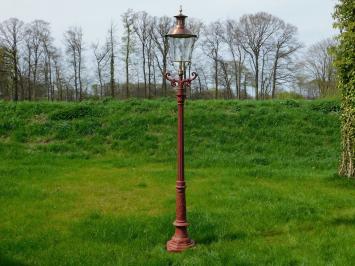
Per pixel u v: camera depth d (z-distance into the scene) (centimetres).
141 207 895
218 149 1535
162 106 1914
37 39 4412
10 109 1825
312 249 650
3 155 1430
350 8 1092
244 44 4991
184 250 650
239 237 715
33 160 1383
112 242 687
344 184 1083
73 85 4484
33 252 638
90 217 816
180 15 666
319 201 925
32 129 1650
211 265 591
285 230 747
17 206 887
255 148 1545
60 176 1179
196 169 1305
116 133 1630
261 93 5025
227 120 1762
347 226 768
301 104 2017
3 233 723
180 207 671
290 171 1262
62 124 1686
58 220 804
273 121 1758
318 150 1531
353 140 1127
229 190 1024
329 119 1789
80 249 651
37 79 4522
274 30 4931
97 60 4272
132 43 4088
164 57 4391
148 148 1533
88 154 1487
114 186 1075
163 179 1148
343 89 1138
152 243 686
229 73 5047
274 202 905
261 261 605
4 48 3941
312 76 5278
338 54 1127
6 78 4106
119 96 4616
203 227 743
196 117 1778
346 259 604
